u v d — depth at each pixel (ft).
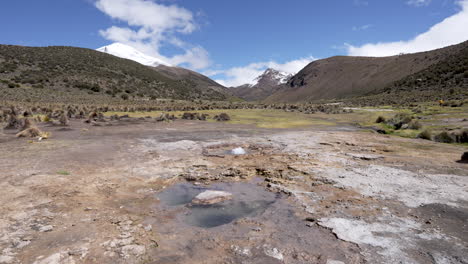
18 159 32.35
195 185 25.91
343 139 52.75
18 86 191.11
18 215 17.21
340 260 13.05
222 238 15.46
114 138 53.72
